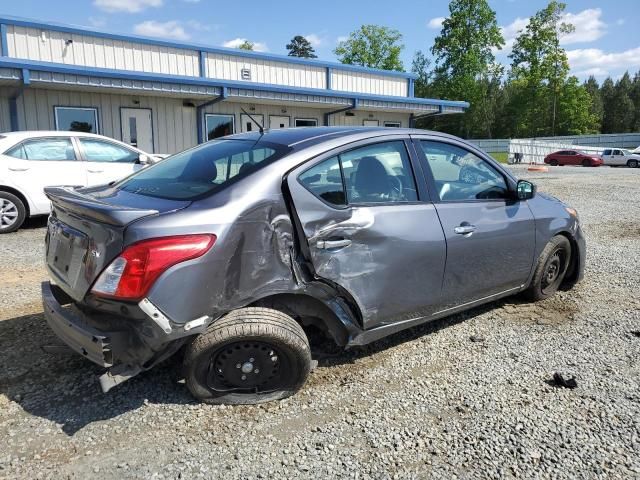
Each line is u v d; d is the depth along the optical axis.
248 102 18.31
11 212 8.08
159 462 2.48
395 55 64.94
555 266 4.85
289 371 3.01
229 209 2.78
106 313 2.71
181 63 17.77
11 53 14.58
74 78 13.26
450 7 60.41
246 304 2.88
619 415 2.95
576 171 29.02
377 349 3.79
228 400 2.97
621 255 6.77
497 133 72.50
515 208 4.24
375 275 3.27
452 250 3.66
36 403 2.96
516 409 3.00
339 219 3.11
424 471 2.46
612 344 3.92
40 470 2.40
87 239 2.77
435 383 3.30
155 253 2.55
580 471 2.47
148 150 16.33
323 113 20.61
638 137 53.81
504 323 4.32
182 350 3.50
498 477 2.43
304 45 86.81
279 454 2.57
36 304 4.57
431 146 3.81
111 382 2.62
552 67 62.25
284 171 3.00
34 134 8.38
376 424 2.84
